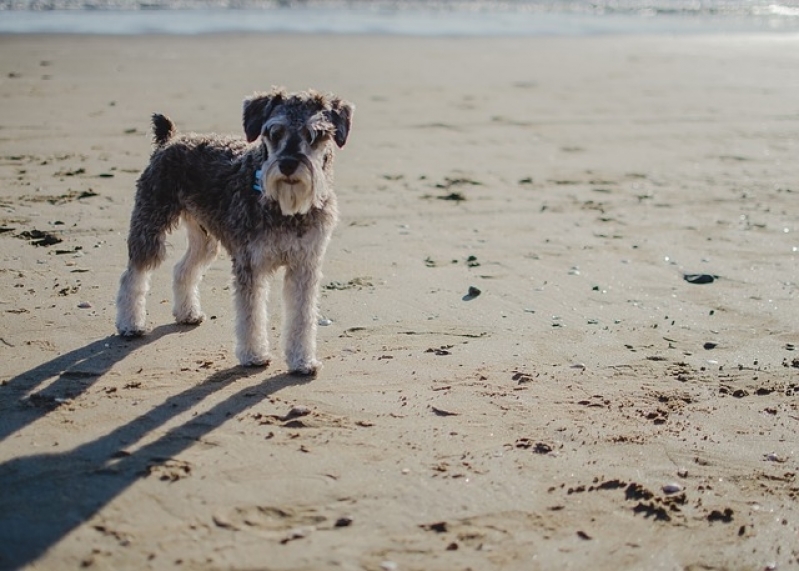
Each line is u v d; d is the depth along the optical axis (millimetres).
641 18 32219
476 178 11008
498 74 18234
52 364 5918
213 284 7559
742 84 18219
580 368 6223
